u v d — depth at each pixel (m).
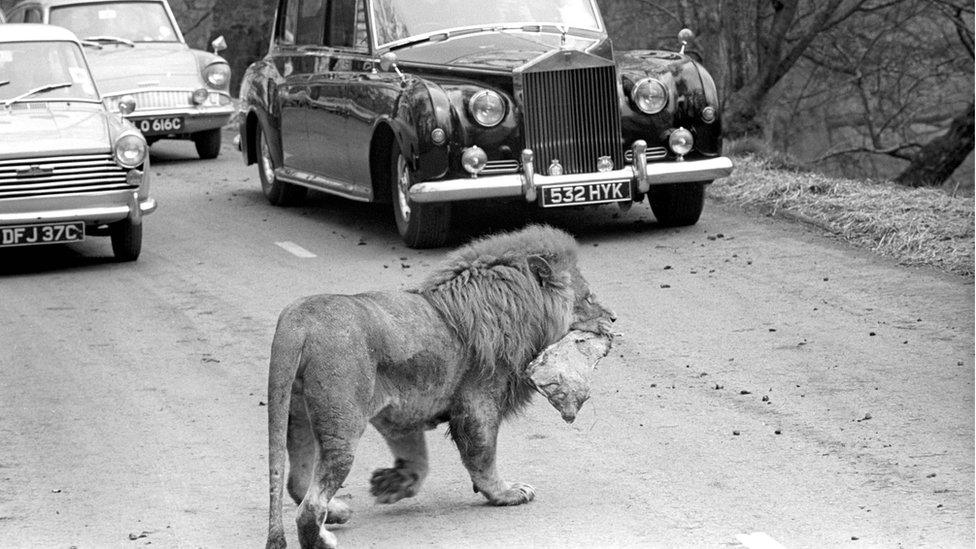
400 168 11.48
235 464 6.73
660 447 6.79
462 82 11.30
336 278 10.66
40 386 8.15
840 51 21.33
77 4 18.45
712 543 5.53
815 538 5.55
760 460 6.54
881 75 23.41
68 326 9.62
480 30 12.05
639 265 10.78
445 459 6.82
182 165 17.98
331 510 5.83
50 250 12.77
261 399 7.80
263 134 14.32
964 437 6.73
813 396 7.48
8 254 12.62
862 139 26.59
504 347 5.80
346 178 12.45
